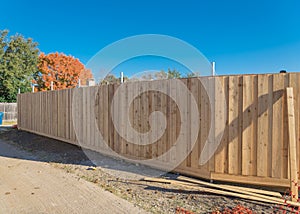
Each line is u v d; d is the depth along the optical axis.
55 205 3.29
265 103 3.84
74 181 4.35
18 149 7.52
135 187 4.04
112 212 3.07
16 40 22.91
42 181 4.35
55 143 8.01
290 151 3.62
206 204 3.30
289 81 3.71
